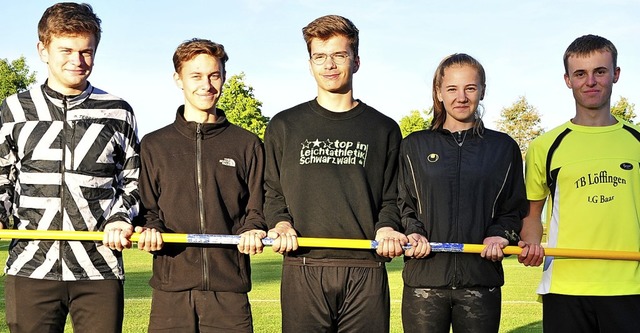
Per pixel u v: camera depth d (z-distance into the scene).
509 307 8.17
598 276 4.04
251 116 34.06
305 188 4.11
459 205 4.06
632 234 4.04
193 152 4.21
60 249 3.92
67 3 4.11
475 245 3.97
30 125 3.96
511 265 14.11
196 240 4.01
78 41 3.95
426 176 4.11
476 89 4.16
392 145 4.26
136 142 4.25
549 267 4.20
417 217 4.14
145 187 4.21
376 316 4.04
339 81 4.14
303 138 4.16
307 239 3.94
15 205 4.01
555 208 4.23
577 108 4.29
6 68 41.75
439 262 4.02
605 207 4.06
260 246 4.00
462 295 3.99
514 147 4.19
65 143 3.97
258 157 4.32
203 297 4.09
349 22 4.23
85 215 3.96
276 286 10.22
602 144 4.15
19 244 3.96
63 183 3.94
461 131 4.19
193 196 4.17
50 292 3.90
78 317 3.98
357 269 4.04
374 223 4.14
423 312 4.01
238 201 4.24
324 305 4.01
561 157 4.21
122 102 4.22
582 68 4.14
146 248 4.00
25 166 3.95
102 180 4.04
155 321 4.07
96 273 3.97
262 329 6.69
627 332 3.95
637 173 4.08
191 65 4.21
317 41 4.14
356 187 4.10
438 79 4.31
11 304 3.91
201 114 4.29
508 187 4.15
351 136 4.15
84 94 4.08
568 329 4.06
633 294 3.98
